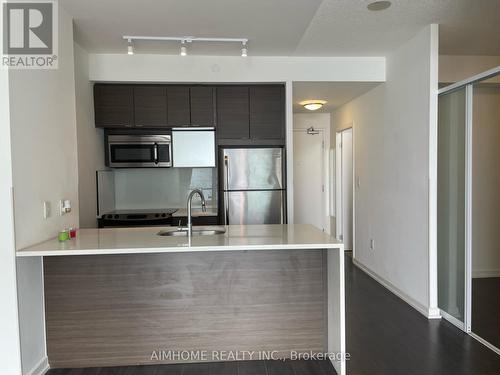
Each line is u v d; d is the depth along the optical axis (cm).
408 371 246
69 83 295
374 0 277
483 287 423
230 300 265
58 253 217
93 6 282
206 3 280
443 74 417
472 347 279
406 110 370
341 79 416
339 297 233
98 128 418
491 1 280
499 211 460
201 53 399
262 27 327
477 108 453
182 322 263
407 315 342
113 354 261
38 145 244
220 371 252
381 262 440
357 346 282
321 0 277
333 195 651
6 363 222
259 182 426
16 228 218
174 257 262
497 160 457
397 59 388
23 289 229
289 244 227
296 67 415
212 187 491
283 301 267
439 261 340
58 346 259
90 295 259
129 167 432
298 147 662
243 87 425
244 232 279
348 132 591
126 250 220
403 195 380
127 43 363
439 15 305
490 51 402
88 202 385
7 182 213
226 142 428
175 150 431
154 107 417
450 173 321
